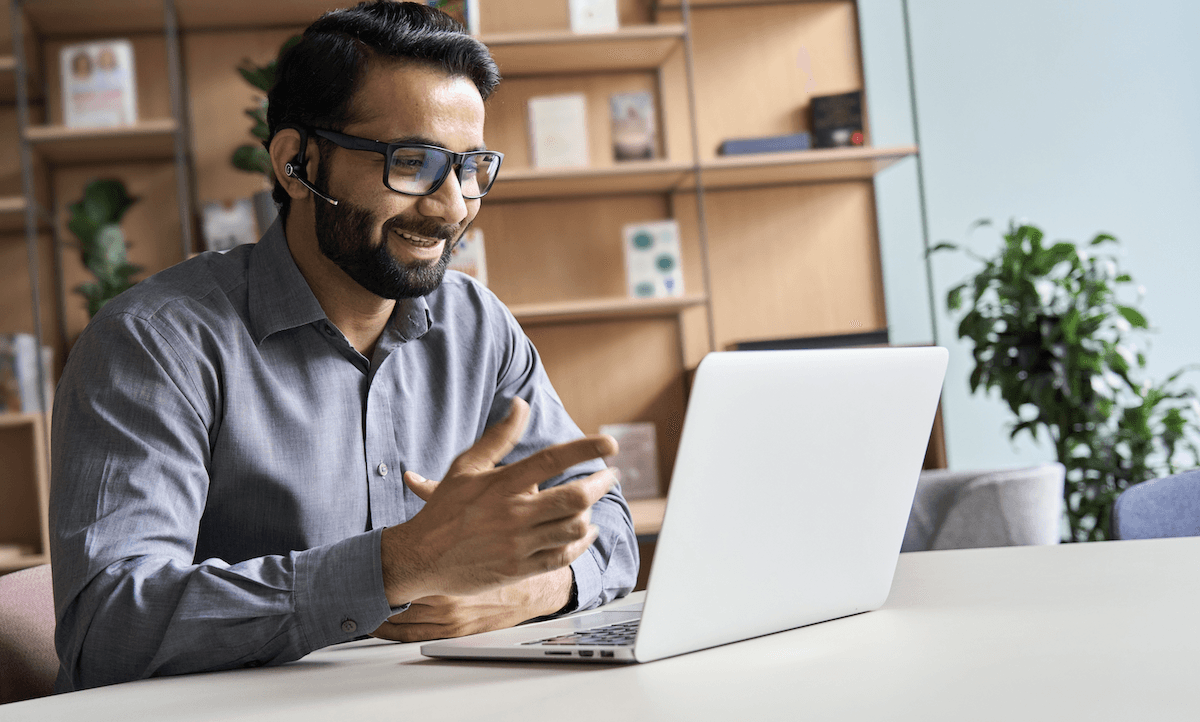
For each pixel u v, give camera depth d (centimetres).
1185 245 380
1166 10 381
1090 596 81
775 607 74
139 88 331
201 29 330
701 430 65
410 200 107
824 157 317
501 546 72
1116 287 378
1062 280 312
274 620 78
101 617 81
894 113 375
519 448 134
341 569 78
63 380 100
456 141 108
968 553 113
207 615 79
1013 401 315
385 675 72
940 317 372
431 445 125
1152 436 310
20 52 298
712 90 351
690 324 348
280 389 111
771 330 351
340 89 106
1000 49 379
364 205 107
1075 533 313
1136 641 64
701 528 67
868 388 76
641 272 329
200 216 321
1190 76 381
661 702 56
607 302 314
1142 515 162
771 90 353
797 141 324
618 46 320
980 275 317
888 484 80
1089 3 381
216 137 331
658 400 346
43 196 325
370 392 118
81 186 329
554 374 343
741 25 352
